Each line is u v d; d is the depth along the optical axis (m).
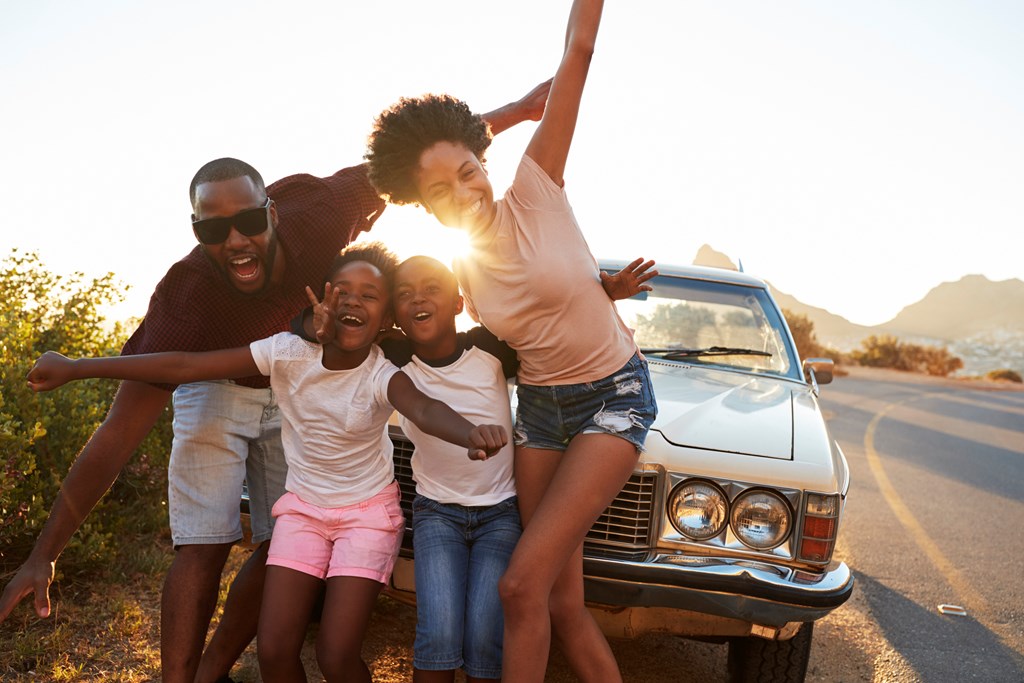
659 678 3.80
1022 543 6.81
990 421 17.78
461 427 2.56
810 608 2.97
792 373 4.48
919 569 5.88
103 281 5.41
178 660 2.94
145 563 4.37
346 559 2.76
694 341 4.64
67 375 2.63
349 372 2.76
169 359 2.71
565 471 2.64
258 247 2.82
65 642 3.47
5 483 3.71
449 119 2.66
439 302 2.76
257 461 3.28
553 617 2.76
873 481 9.10
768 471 3.11
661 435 3.20
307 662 3.68
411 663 3.71
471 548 2.85
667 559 3.04
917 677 4.07
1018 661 4.36
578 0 2.61
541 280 2.60
